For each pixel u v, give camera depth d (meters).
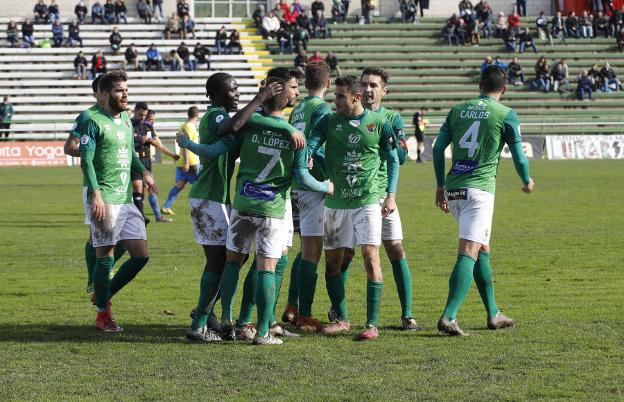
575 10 106.44
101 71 89.75
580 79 93.69
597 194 47.94
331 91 89.38
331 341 16.67
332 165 17.16
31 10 99.00
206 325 17.25
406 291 17.73
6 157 76.50
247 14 103.38
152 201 37.19
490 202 17.30
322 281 23.25
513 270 24.81
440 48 99.06
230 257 16.67
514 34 99.38
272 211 16.39
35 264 26.45
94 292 17.69
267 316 16.44
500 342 16.30
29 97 89.00
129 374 14.30
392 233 17.77
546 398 12.87
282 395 13.10
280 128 16.28
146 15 98.25
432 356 15.30
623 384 13.50
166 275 24.44
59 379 14.03
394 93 93.69
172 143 80.88
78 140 20.70
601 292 21.38
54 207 43.19
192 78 92.12
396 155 17.44
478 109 17.39
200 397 13.04
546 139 83.12
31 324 18.17
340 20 101.62
